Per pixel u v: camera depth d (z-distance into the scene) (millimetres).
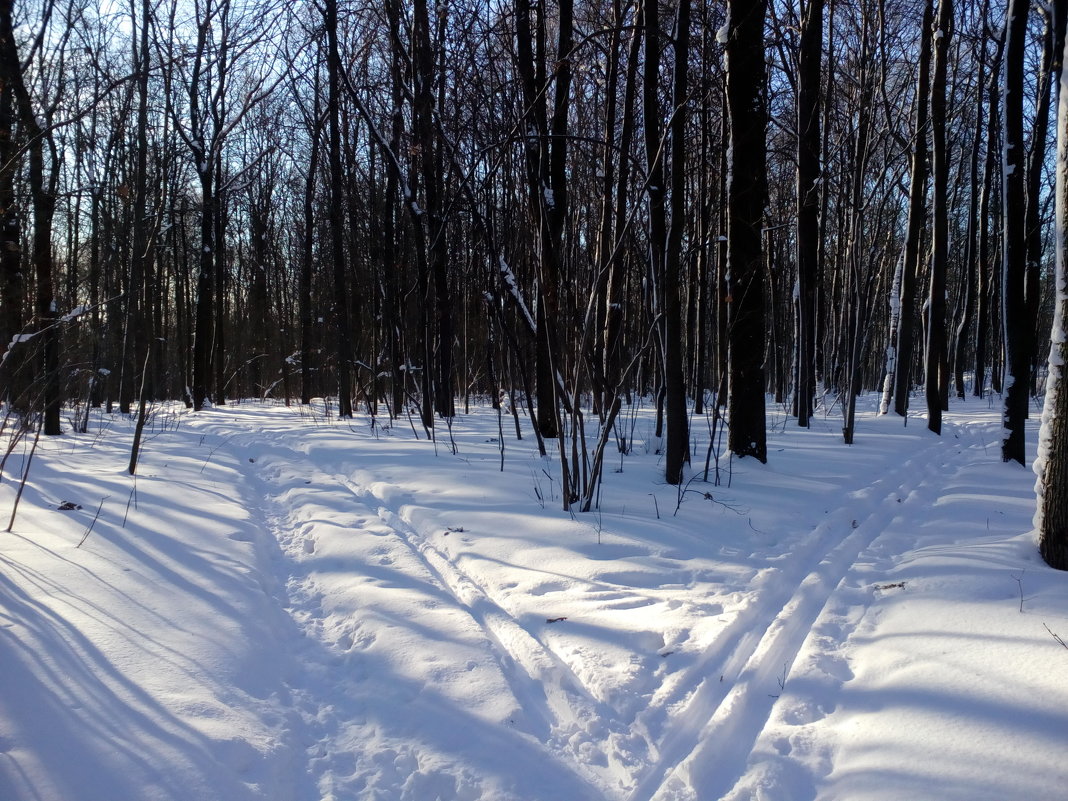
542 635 3812
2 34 10625
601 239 8273
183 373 23000
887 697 3043
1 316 10391
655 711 3053
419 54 11008
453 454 9391
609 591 4414
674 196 6672
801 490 7348
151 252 10219
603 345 7734
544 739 2920
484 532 5688
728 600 4254
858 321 11078
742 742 2895
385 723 3027
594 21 10109
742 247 8398
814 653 3584
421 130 11281
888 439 11617
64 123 6988
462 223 13273
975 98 18625
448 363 14562
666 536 5535
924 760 2547
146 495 6973
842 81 18188
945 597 4039
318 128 17578
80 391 13992
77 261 19359
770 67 13367
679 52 6445
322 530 5863
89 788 2357
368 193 18484
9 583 4172
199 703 2965
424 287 12703
